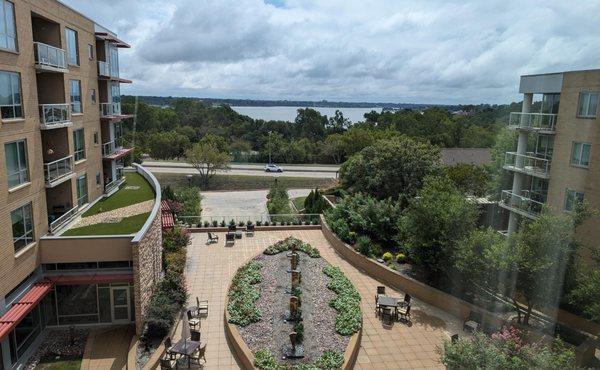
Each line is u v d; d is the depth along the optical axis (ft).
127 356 47.98
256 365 42.78
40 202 53.31
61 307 54.24
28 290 49.26
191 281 66.64
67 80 63.00
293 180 194.08
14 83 48.39
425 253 56.54
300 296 55.88
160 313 50.70
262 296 57.36
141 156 209.97
